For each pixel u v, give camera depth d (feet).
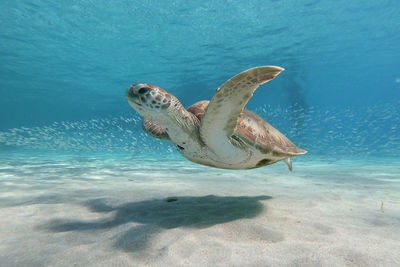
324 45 71.10
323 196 12.09
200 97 152.87
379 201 11.12
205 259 5.23
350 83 131.13
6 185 14.35
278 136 11.00
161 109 7.70
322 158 41.93
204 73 96.27
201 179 18.70
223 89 6.52
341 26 60.44
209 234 6.57
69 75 97.40
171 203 10.40
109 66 86.53
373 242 6.17
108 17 54.08
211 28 59.62
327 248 5.72
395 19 58.08
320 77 107.76
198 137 8.62
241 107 7.34
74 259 5.30
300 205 10.07
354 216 8.63
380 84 144.05
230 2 49.24
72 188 13.93
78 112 264.93
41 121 366.22
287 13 53.67
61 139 49.55
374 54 81.76
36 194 12.00
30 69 88.38
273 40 66.49
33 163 29.37
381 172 22.82
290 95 144.56
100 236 6.67
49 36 61.87
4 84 114.62
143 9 51.44
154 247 5.83
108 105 198.39
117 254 5.49
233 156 8.82
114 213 8.90
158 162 33.81
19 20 53.62
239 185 15.94
